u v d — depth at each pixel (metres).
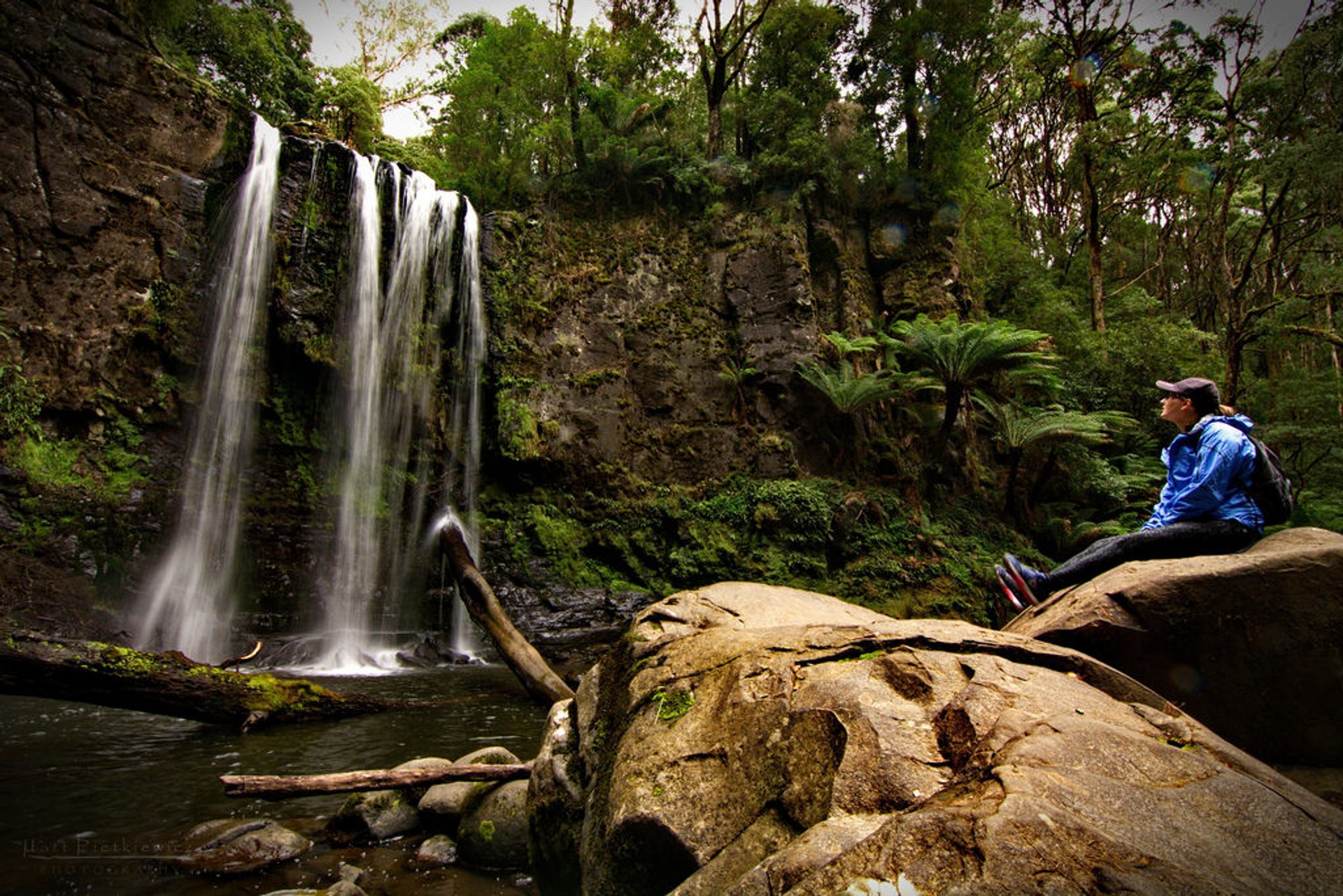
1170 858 1.12
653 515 12.55
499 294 12.50
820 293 14.83
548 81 15.15
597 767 2.23
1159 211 27.33
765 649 2.11
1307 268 17.59
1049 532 14.02
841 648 2.04
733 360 14.00
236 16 13.02
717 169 15.13
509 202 14.17
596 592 11.48
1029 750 1.42
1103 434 15.28
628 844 1.78
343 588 10.27
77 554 8.20
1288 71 17.45
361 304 10.95
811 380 13.22
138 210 9.35
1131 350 16.92
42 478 8.20
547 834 2.32
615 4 16.89
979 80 18.86
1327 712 2.53
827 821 1.37
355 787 3.06
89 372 8.73
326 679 7.66
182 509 9.19
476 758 3.38
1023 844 1.09
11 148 8.52
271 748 4.52
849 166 15.88
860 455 14.02
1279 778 1.54
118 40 9.50
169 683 4.86
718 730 1.90
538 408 12.27
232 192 10.14
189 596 9.02
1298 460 16.92
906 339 14.60
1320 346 22.48
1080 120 20.69
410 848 2.98
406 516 11.07
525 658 6.77
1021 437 13.34
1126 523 13.24
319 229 10.73
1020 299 18.34
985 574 12.02
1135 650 2.68
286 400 10.38
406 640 10.11
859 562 12.23
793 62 16.38
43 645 4.62
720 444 13.40
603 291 13.70
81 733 4.74
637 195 14.82
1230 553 3.20
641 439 13.16
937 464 13.44
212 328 9.75
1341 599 2.57
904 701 1.72
